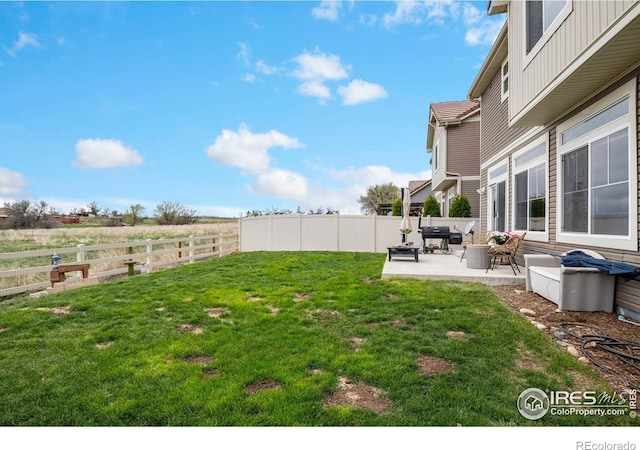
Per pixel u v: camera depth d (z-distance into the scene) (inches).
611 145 203.6
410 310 203.3
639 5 142.9
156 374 129.5
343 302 227.0
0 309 229.1
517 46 276.2
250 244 649.0
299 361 139.6
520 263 334.0
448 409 106.2
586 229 229.0
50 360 144.5
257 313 209.5
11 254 277.1
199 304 232.4
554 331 171.2
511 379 123.3
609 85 202.1
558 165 261.9
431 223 571.8
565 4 202.2
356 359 140.9
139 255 402.6
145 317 204.7
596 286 197.3
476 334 165.8
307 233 607.8
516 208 353.1
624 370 131.5
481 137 481.4
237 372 130.6
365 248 588.1
